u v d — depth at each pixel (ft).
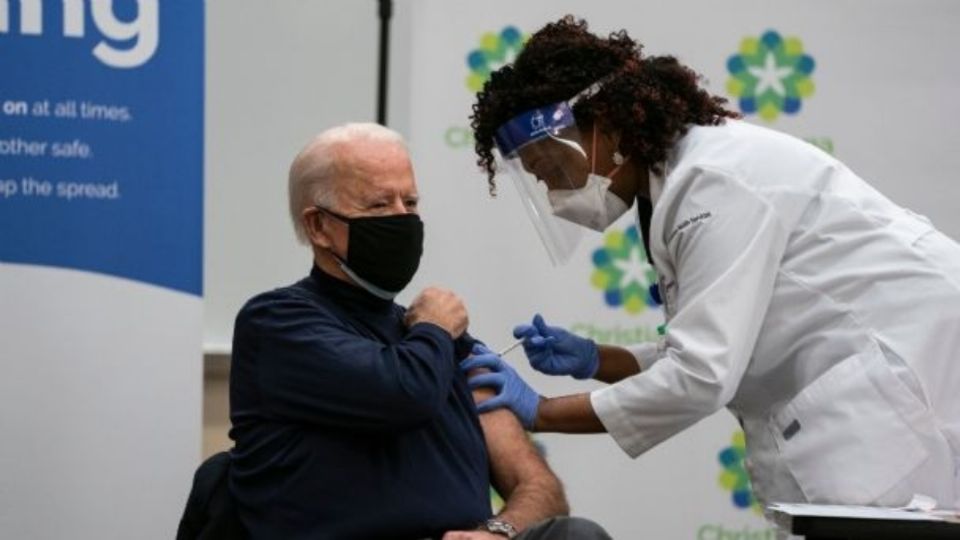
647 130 13.46
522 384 13.85
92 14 15.33
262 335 12.31
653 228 13.58
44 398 15.42
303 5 20.29
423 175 20.48
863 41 21.08
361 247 12.41
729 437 21.02
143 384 15.55
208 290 20.15
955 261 13.64
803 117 21.11
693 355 12.87
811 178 13.61
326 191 12.51
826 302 13.39
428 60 20.47
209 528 12.28
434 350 12.14
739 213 13.10
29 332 15.35
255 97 20.22
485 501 12.67
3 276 15.30
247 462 12.30
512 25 20.57
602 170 13.64
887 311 13.29
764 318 13.52
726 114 14.25
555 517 11.85
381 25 20.36
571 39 13.62
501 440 13.35
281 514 12.03
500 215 20.57
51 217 15.34
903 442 13.01
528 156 13.64
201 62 15.55
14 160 15.29
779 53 20.99
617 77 13.39
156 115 15.48
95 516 15.52
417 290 20.51
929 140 21.07
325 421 12.00
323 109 20.35
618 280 20.80
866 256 13.47
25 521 15.43
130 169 15.44
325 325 12.19
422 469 12.21
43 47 15.28
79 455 15.47
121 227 15.46
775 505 11.47
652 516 20.99
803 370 13.65
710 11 20.90
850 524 10.41
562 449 20.85
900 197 21.11
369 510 11.92
